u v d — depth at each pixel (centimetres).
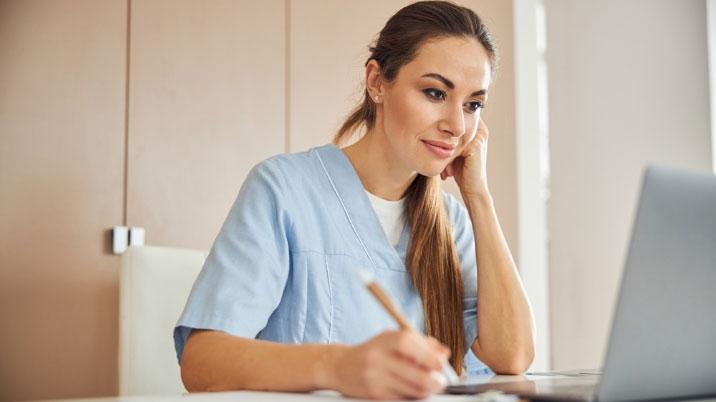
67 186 205
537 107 306
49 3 205
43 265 201
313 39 254
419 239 136
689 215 75
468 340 139
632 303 72
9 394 195
